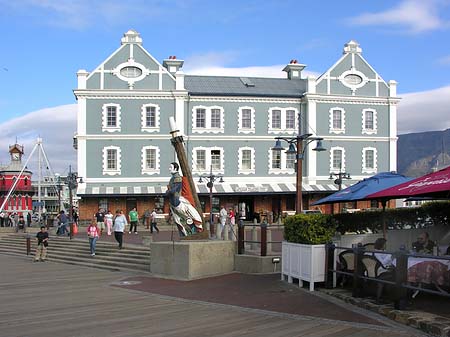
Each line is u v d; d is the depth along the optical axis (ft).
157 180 166.81
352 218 53.42
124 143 166.40
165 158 167.63
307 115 175.01
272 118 175.32
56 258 90.94
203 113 171.83
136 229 138.51
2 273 73.46
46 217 168.86
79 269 77.71
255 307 42.29
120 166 165.78
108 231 122.93
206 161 170.60
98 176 164.86
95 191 162.61
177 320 38.63
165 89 167.63
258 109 174.60
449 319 32.65
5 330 36.52
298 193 73.51
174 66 180.34
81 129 164.45
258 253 66.39
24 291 55.83
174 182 71.36
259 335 33.01
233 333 33.86
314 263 47.39
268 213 158.20
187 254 62.75
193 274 62.54
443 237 59.72
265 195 172.96
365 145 178.70
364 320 35.58
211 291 51.93
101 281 63.16
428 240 49.90
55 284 61.11
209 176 154.10
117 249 85.92
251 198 173.78
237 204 172.24
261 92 175.73
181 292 52.29
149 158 167.43
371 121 179.93
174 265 64.59
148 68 167.84
